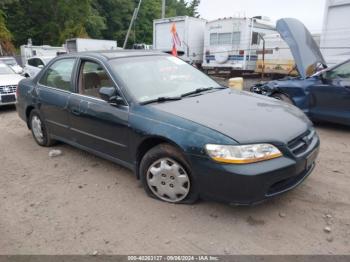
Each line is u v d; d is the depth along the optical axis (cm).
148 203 350
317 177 404
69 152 513
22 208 352
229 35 1449
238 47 1425
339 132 612
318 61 777
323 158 471
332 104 603
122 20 4809
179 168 328
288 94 673
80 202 360
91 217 329
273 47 1296
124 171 435
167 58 462
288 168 296
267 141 293
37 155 507
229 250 275
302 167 313
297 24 809
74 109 429
